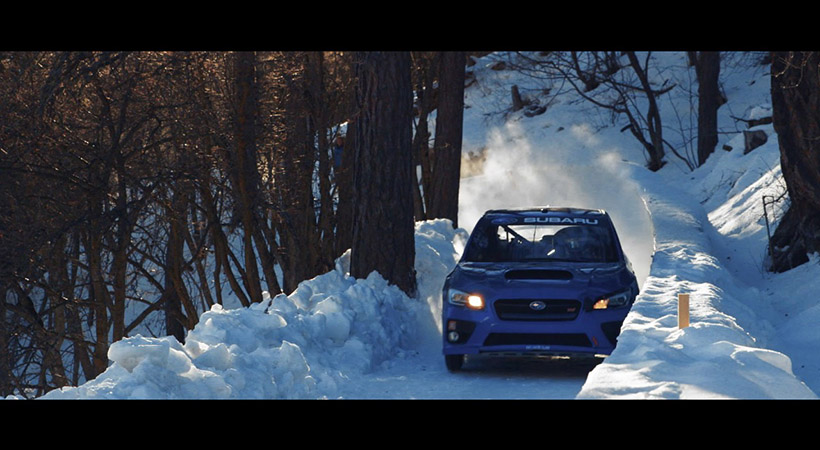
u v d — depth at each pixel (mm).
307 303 15477
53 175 19281
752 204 29297
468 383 11906
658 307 12258
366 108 18141
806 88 18750
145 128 21719
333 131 27688
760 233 25188
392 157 17984
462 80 31406
